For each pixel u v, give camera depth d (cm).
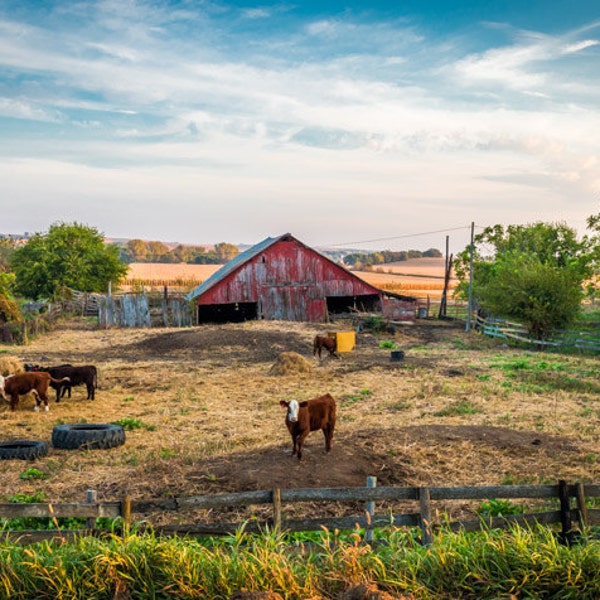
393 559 812
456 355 3497
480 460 1428
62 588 743
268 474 1266
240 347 3753
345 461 1357
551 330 4116
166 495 1197
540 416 1867
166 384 2525
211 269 19988
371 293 5647
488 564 795
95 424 1672
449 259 6438
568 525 895
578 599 732
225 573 768
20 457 1468
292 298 5416
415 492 898
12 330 4053
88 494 853
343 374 2764
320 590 757
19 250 7288
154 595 744
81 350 3709
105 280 7350
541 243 6394
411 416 1883
